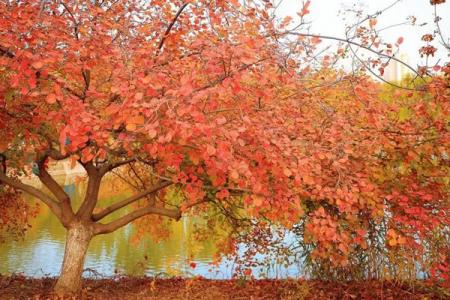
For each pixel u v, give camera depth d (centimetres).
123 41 675
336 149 591
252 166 566
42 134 780
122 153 763
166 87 487
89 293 881
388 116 715
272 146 541
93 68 672
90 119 496
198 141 524
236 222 1027
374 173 665
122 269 1270
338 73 725
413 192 669
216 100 523
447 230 792
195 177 659
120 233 1908
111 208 891
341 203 568
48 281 988
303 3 507
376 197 657
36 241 1712
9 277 1030
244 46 436
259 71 507
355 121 677
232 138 458
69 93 575
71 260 847
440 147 634
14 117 715
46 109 668
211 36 601
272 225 1052
